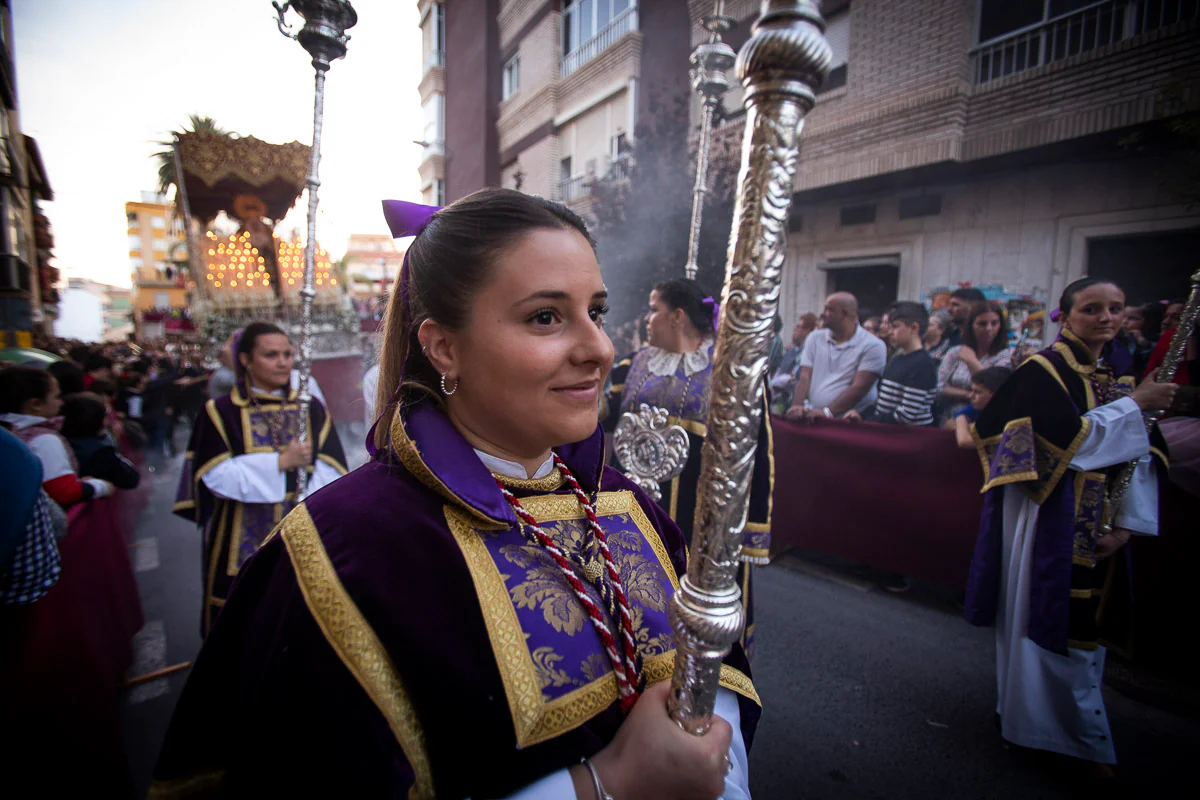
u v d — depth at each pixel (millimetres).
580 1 10727
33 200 11008
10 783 1724
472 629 704
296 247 7016
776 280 554
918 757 2318
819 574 4004
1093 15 5117
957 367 4660
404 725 659
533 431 772
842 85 6703
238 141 6953
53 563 1751
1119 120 4832
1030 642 2197
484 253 737
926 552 3562
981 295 4770
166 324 19094
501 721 681
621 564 899
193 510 2723
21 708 1738
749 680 988
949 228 6395
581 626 775
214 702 756
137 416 7207
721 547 620
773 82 522
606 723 760
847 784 2193
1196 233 4984
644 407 2488
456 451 780
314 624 658
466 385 794
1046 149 5387
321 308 6879
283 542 735
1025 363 2246
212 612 2508
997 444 2295
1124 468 2092
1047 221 5746
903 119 6090
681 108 6695
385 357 908
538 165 11836
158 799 731
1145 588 2857
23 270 9031
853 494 3814
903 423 3916
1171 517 2785
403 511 740
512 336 734
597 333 757
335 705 635
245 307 6812
